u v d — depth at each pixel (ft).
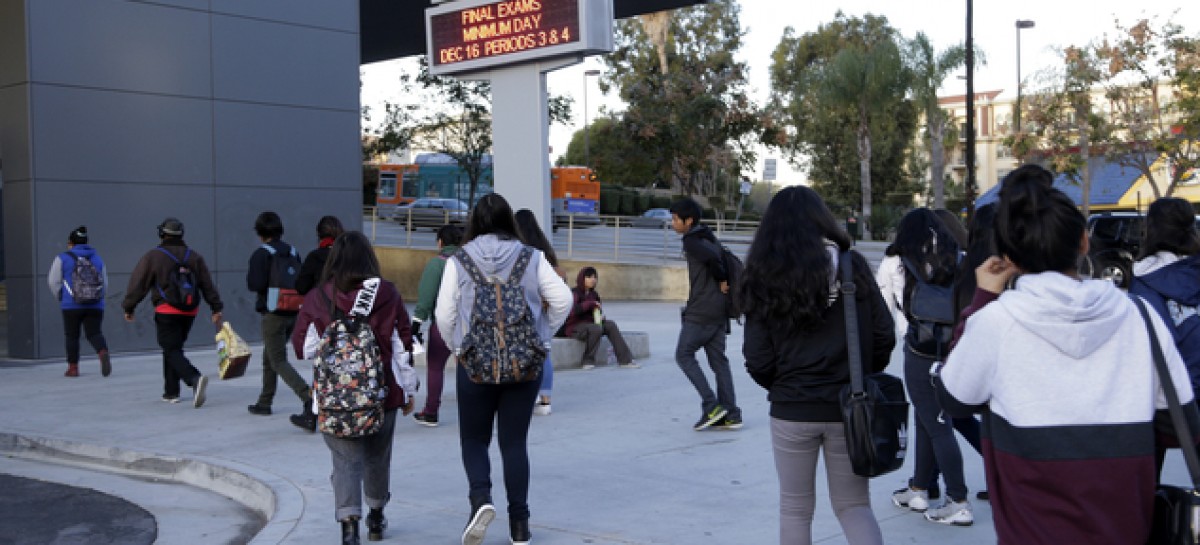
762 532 17.81
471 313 16.22
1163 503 8.81
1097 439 8.44
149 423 29.86
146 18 48.52
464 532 16.97
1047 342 8.57
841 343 12.23
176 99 49.42
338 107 55.11
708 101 181.78
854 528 12.56
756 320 12.52
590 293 40.06
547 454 24.52
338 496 16.78
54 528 20.75
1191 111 106.01
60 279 39.37
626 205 186.29
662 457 24.02
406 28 87.35
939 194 154.10
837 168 205.05
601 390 34.01
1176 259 13.44
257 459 24.57
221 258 50.93
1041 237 8.70
